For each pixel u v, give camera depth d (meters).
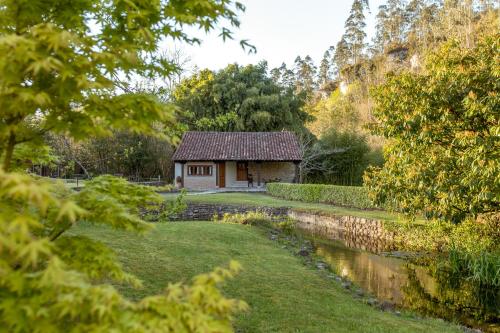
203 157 31.30
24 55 2.06
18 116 2.66
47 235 2.85
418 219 14.94
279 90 40.34
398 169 10.88
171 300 2.18
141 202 3.42
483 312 7.76
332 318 6.12
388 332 5.69
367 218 16.12
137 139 31.05
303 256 11.16
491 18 37.81
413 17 64.50
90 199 2.72
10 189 1.70
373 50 70.81
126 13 3.12
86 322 2.13
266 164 32.94
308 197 24.14
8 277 1.92
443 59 9.79
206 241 11.16
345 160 32.53
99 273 2.78
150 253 8.96
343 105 49.59
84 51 2.55
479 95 8.95
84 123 2.71
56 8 2.83
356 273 10.27
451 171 9.23
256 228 14.37
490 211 9.76
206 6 2.91
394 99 10.42
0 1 2.51
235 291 6.96
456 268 10.45
